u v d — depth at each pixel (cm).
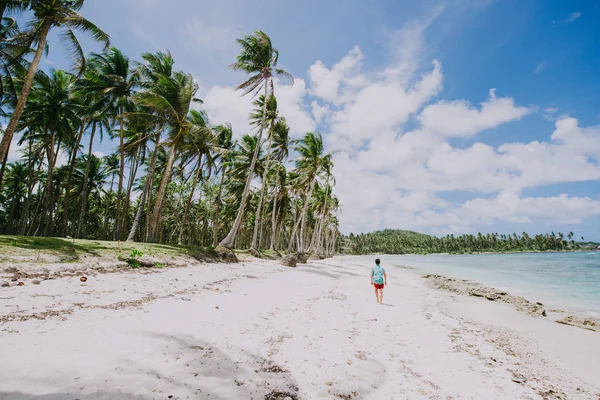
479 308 1008
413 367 439
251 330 516
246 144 3094
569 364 527
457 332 674
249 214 4947
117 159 3234
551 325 812
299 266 2236
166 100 1766
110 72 2106
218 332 484
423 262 5184
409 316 788
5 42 1340
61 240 1162
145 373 321
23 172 3431
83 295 651
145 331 455
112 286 774
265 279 1255
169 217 4066
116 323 480
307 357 429
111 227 4784
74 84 2075
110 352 366
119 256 1148
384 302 972
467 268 3450
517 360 525
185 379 320
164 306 620
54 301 579
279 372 371
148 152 2997
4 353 335
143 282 875
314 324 605
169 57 2211
